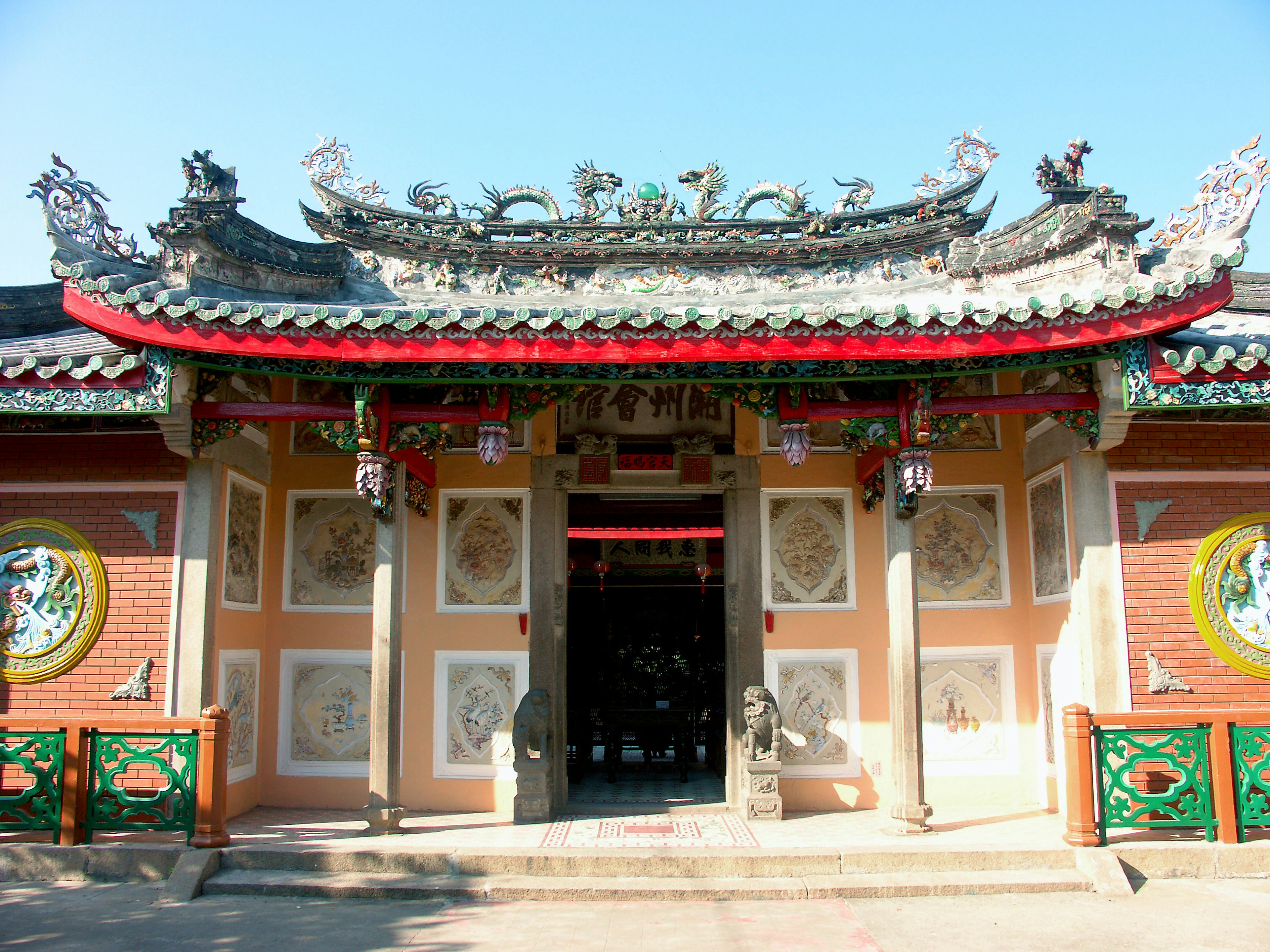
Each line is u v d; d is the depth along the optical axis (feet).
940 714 33.37
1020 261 31.71
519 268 36.91
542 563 34.09
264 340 25.12
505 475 34.76
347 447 27.63
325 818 30.73
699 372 26.81
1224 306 26.66
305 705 33.55
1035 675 33.06
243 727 31.99
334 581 34.09
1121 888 22.98
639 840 27.12
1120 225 28.35
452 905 22.63
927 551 34.19
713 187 37.99
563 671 34.09
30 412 25.93
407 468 30.86
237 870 24.29
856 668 33.73
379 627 27.96
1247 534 28.66
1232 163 27.27
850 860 24.22
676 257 36.83
